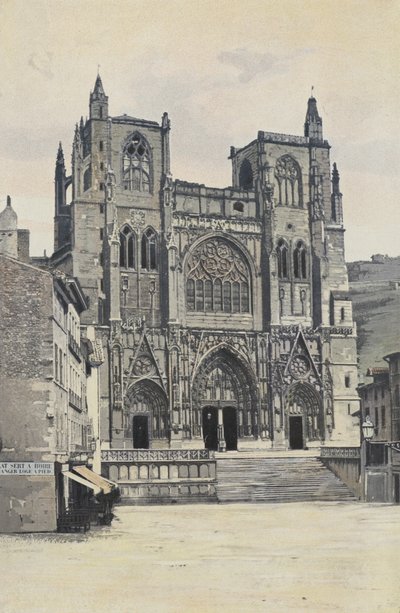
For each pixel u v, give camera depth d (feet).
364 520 223.30
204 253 399.44
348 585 132.77
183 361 385.70
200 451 301.02
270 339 401.70
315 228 417.90
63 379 209.97
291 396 405.80
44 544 164.55
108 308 378.12
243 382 399.85
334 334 413.59
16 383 185.06
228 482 311.47
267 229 407.23
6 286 188.14
